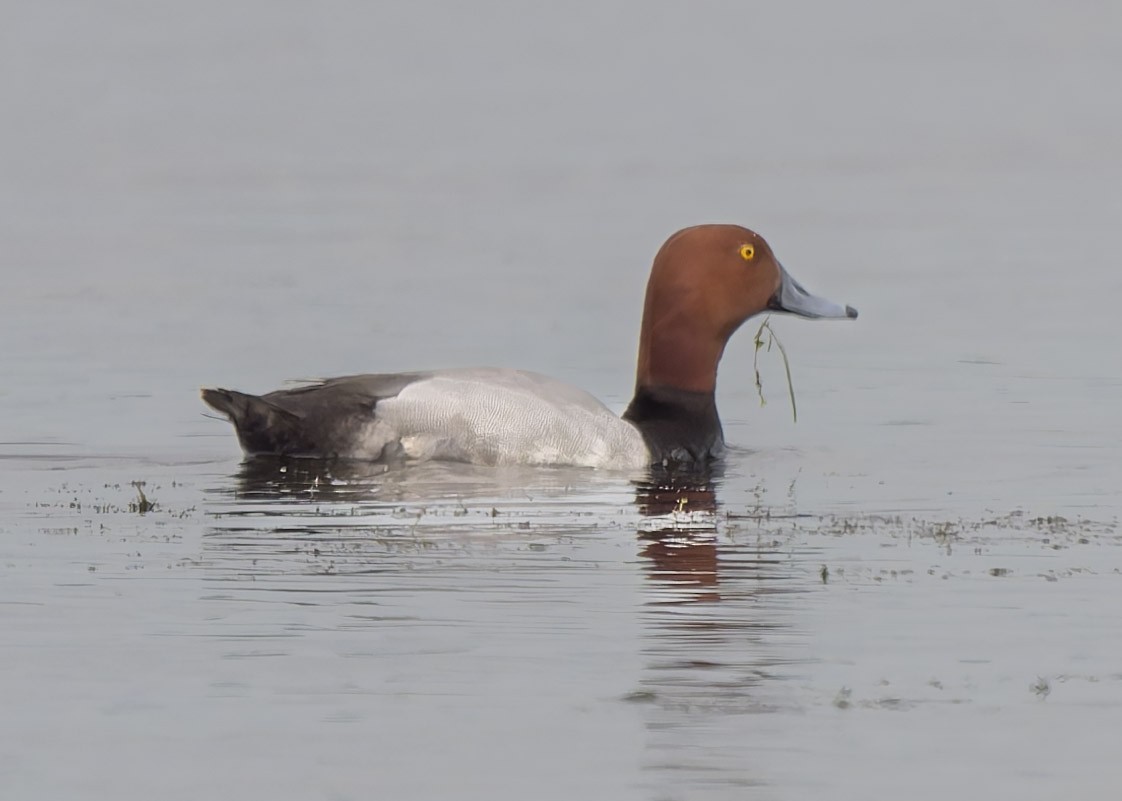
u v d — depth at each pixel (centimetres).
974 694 894
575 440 1473
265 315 2308
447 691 894
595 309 2367
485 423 1458
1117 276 2622
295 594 1066
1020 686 905
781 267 1602
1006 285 2561
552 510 1323
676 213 3316
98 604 1041
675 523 1281
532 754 813
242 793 771
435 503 1335
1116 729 845
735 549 1197
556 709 867
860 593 1077
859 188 3700
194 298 2431
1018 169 3997
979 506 1351
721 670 929
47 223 3136
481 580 1101
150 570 1120
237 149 4250
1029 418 1739
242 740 827
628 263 2759
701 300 1554
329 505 1323
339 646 962
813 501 1370
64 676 913
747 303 1573
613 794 771
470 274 2650
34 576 1105
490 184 3725
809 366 2045
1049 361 2036
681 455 1530
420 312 2336
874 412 1783
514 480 1426
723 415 1783
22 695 887
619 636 983
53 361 1988
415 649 958
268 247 2888
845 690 890
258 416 1453
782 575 1123
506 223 3189
